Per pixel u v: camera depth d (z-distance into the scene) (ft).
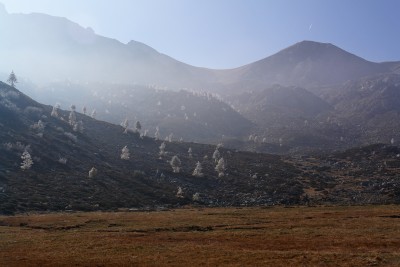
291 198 524.11
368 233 206.49
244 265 135.33
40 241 195.00
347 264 131.13
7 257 158.40
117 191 483.92
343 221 265.75
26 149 540.11
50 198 402.72
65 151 609.83
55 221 279.69
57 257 156.35
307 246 173.68
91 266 140.97
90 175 517.14
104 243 187.21
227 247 173.58
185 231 234.38
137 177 574.97
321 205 466.70
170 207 443.32
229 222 270.87
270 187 590.14
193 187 578.25
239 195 547.08
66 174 510.99
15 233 225.15
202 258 149.28
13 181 432.25
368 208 387.14
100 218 295.89
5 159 499.51
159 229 240.94
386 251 156.76
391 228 224.53
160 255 156.66
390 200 502.79
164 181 588.50
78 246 180.14
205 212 355.36
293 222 266.57
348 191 568.82
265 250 163.84
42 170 503.20
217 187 594.24
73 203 399.24
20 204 362.12
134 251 166.40
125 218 297.74
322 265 131.44
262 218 296.10
